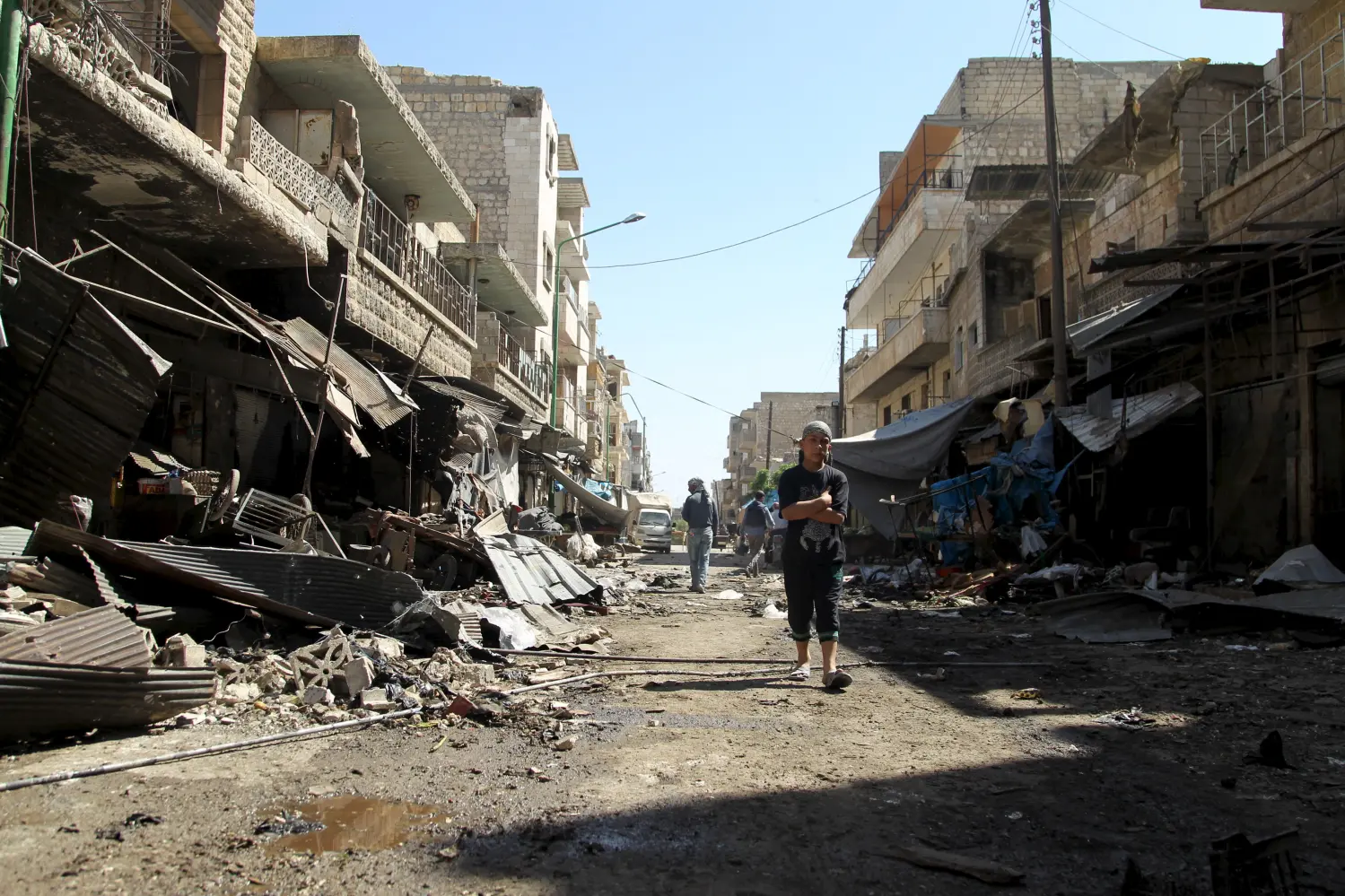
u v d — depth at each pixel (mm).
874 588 14398
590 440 40906
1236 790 3453
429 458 13312
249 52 11711
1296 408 10867
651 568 21672
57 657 3848
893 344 29344
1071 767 3809
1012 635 8375
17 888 2445
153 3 9375
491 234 30375
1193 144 14117
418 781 3555
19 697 3576
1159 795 3404
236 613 5977
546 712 4852
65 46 6676
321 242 11336
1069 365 16125
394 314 14266
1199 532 12516
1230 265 10258
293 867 2662
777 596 13352
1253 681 5641
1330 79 12102
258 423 11188
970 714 4895
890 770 3760
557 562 10758
